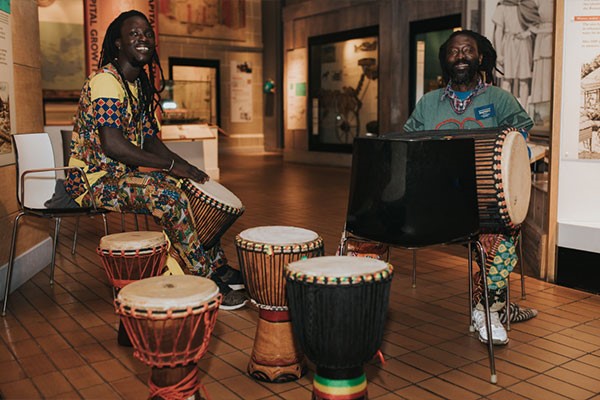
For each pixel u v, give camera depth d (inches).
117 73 135.7
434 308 141.6
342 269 81.2
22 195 141.9
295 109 544.7
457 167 101.9
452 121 130.3
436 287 158.4
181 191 133.7
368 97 472.4
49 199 159.2
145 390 99.2
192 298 78.8
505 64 206.2
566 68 152.6
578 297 149.0
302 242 99.8
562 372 106.4
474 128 123.5
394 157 100.9
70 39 527.8
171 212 131.6
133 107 138.9
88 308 141.1
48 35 519.2
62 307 141.8
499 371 107.0
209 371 107.0
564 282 158.1
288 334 102.8
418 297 150.0
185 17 611.5
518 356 113.4
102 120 130.4
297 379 103.7
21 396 96.9
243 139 667.4
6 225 152.4
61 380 102.9
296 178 419.2
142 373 105.7
